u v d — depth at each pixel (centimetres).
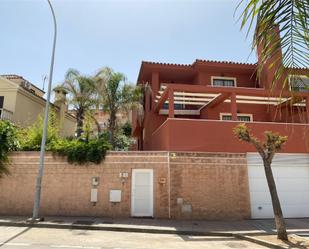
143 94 1931
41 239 870
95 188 1307
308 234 996
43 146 1211
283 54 327
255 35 314
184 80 1955
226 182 1313
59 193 1312
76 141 1438
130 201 1288
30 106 2164
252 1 307
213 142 1344
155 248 805
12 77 2308
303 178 1402
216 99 1589
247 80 1867
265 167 983
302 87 374
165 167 1303
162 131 1454
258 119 1778
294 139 1408
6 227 1064
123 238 930
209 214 1272
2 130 1377
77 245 807
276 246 824
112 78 1764
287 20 310
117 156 1329
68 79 1902
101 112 1906
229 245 868
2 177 1346
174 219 1253
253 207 1327
